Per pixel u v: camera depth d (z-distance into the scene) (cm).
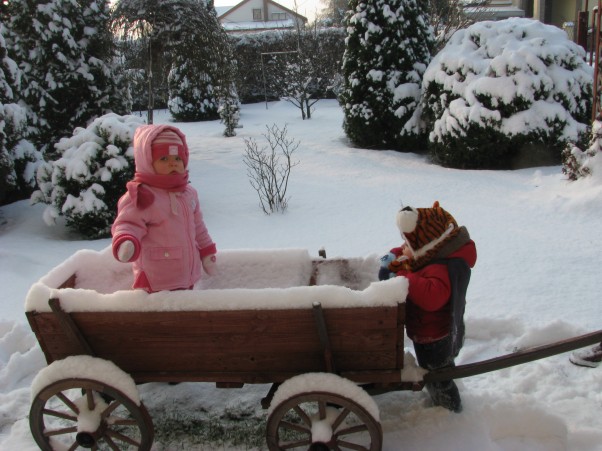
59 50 934
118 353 268
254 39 2481
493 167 933
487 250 546
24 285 511
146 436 271
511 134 884
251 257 347
